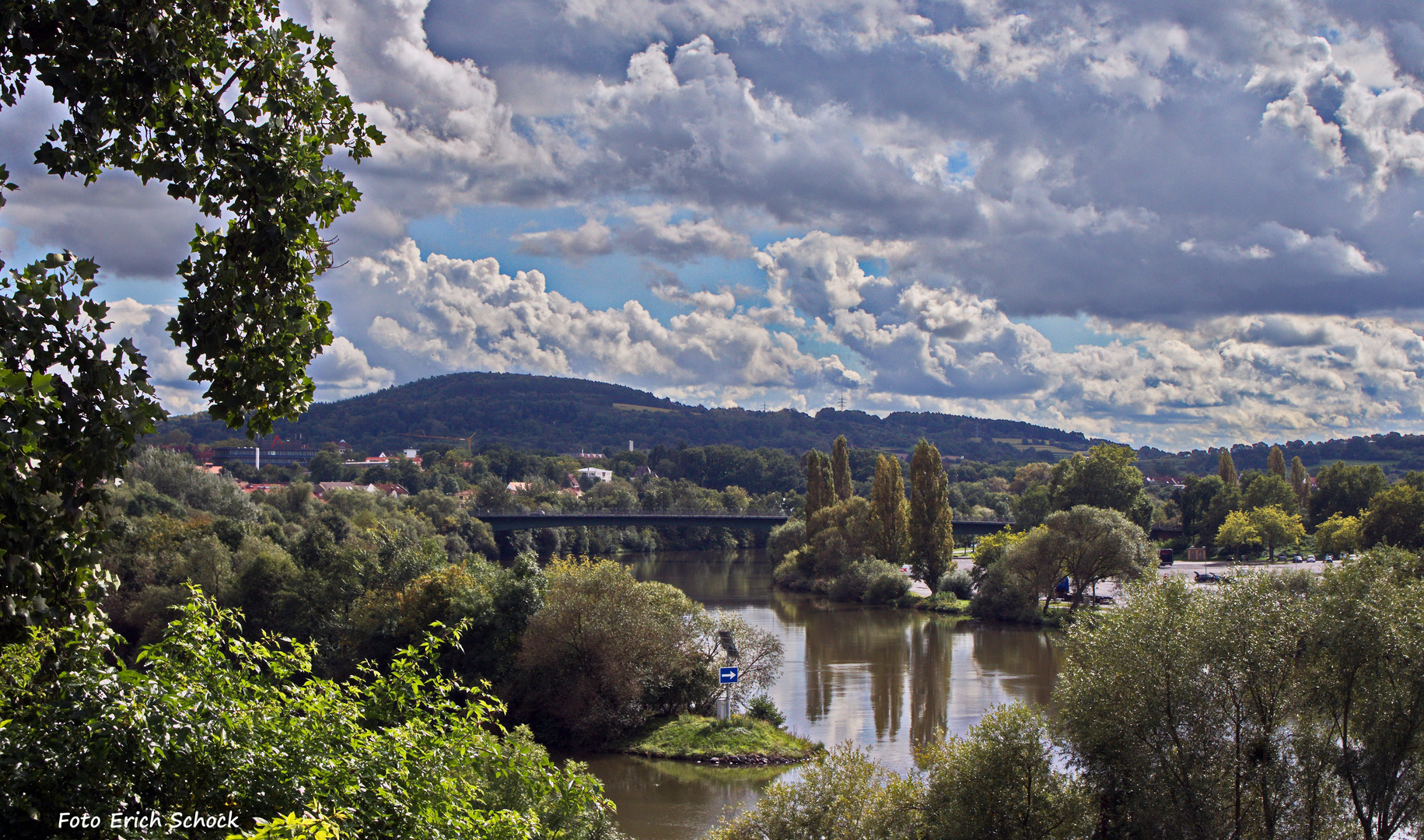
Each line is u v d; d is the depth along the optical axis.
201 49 9.34
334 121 10.14
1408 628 26.84
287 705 9.71
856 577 98.19
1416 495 97.31
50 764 7.22
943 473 104.50
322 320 10.02
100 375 7.84
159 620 57.06
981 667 61.34
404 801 9.28
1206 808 25.69
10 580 7.59
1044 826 26.47
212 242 9.38
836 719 48.47
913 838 26.80
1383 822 26.83
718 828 33.44
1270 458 167.50
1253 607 27.64
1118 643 28.66
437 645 11.70
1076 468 122.94
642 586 49.56
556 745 44.97
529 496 185.88
